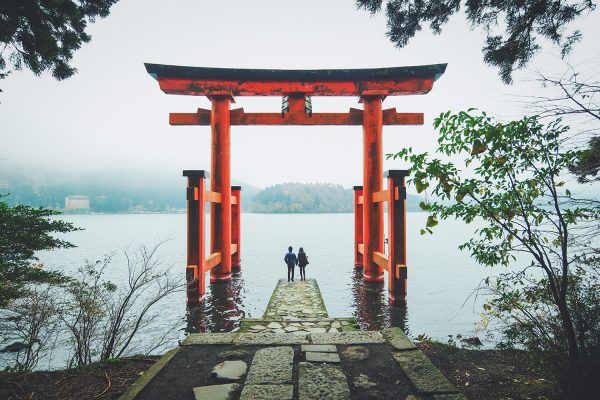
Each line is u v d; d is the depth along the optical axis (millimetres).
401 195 9641
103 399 3361
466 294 14891
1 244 5285
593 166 2818
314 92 12297
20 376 3811
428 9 4074
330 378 3537
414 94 12203
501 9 3896
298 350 4391
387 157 3389
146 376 3645
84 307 5156
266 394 3217
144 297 13031
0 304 4809
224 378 3584
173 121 12648
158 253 30984
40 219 5891
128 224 115188
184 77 12039
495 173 3059
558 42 3896
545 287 3406
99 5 4941
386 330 5051
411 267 23750
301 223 115062
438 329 9656
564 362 2830
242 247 38438
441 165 3150
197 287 9969
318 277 17828
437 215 3430
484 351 4488
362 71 11906
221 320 9094
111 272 20188
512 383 3463
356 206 16641
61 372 3998
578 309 3010
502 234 3439
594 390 2584
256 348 4461
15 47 4648
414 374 3619
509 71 4285
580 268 3150
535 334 3299
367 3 4145
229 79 12180
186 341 4699
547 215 3055
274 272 20047
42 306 5043
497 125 2852
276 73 12031
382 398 3195
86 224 113750
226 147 12414
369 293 11445
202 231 10203
